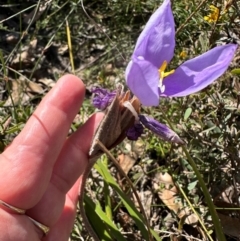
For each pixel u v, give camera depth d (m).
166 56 0.10
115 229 0.16
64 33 0.25
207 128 0.16
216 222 0.13
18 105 0.20
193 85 0.10
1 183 0.12
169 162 0.17
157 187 0.19
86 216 0.15
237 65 0.17
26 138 0.13
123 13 0.24
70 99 0.13
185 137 0.17
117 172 0.20
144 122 0.11
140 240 0.18
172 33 0.10
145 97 0.10
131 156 0.20
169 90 0.11
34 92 0.23
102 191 0.19
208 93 0.16
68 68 0.24
